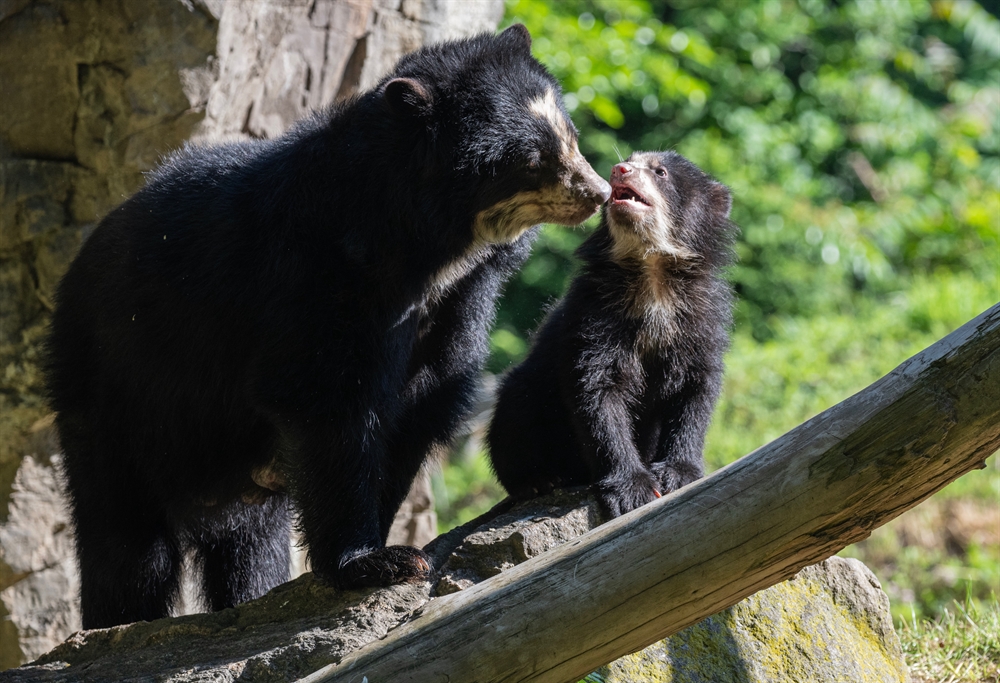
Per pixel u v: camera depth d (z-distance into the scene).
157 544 10.36
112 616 10.23
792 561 6.73
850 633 8.73
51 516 13.49
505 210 9.33
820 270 29.58
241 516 10.85
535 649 6.64
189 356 9.55
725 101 31.55
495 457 10.09
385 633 7.41
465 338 9.99
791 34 32.53
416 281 9.12
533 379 9.95
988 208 32.47
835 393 22.97
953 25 36.53
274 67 13.15
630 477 8.89
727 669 8.20
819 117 32.09
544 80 9.55
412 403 10.03
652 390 10.05
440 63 9.28
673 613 6.71
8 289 12.94
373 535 8.93
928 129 33.66
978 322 6.44
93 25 12.06
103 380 10.14
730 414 22.86
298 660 7.52
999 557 17.36
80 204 12.89
